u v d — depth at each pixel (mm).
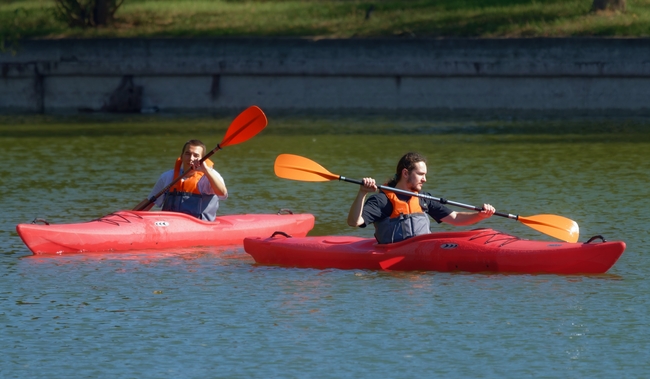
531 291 28031
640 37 96938
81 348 23250
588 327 24594
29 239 33438
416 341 23578
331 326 24875
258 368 21703
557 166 56906
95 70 106812
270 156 63844
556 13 107562
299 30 111875
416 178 31047
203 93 105812
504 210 42281
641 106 94750
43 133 81188
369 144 70125
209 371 21531
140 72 106188
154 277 30484
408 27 109250
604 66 95000
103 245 34438
